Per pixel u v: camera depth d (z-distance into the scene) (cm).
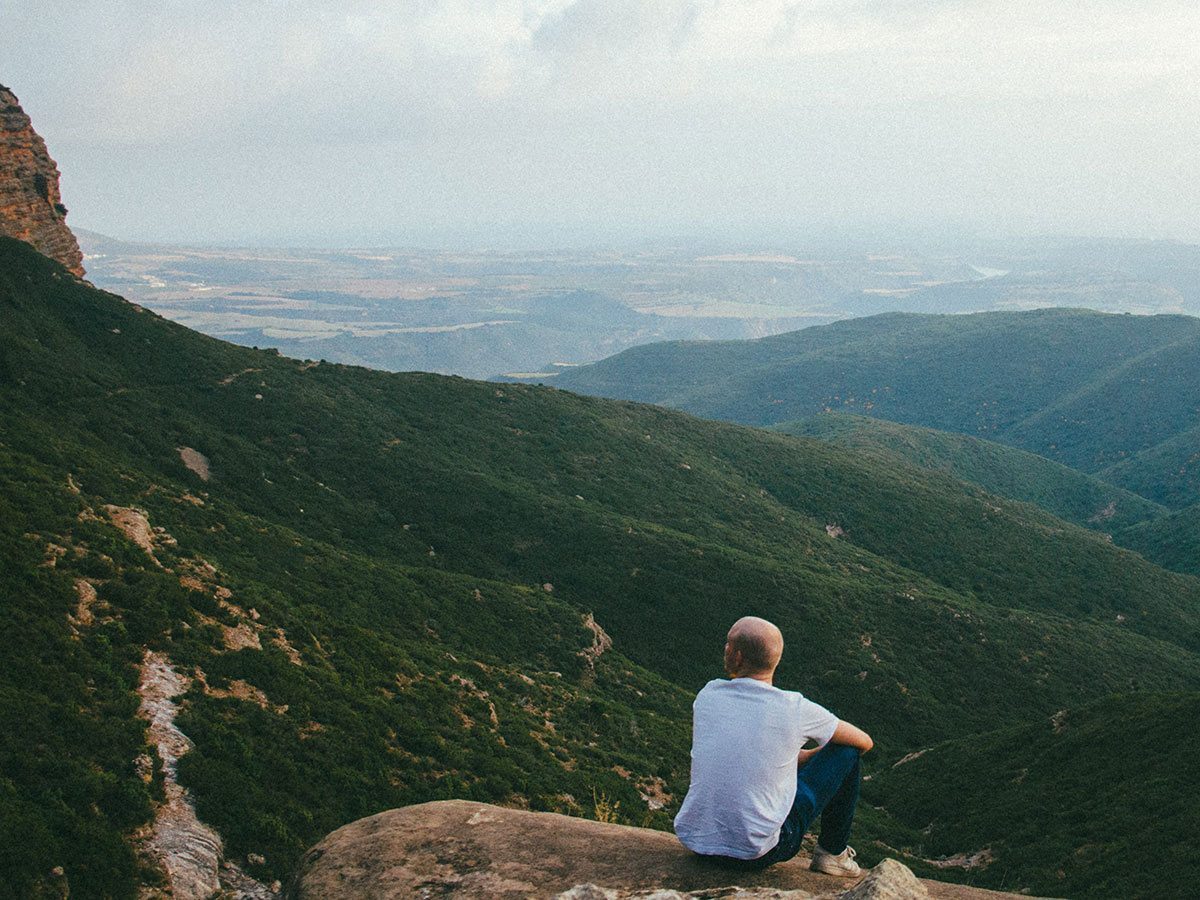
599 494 9019
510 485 8006
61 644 2052
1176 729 3609
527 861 573
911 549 11156
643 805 2884
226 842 1720
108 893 1425
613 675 5084
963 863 3334
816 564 8738
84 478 4153
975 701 6694
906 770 4662
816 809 543
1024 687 6938
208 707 2152
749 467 12425
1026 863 3056
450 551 6725
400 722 2602
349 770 2180
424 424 9244
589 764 3075
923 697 6462
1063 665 7369
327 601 4069
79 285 8331
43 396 5981
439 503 7262
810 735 537
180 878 1543
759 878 523
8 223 8119
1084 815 3244
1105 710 4162
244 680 2389
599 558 7056
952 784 4184
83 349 7444
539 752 2975
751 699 546
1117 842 2895
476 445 9281
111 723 1853
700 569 7119
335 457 7431
